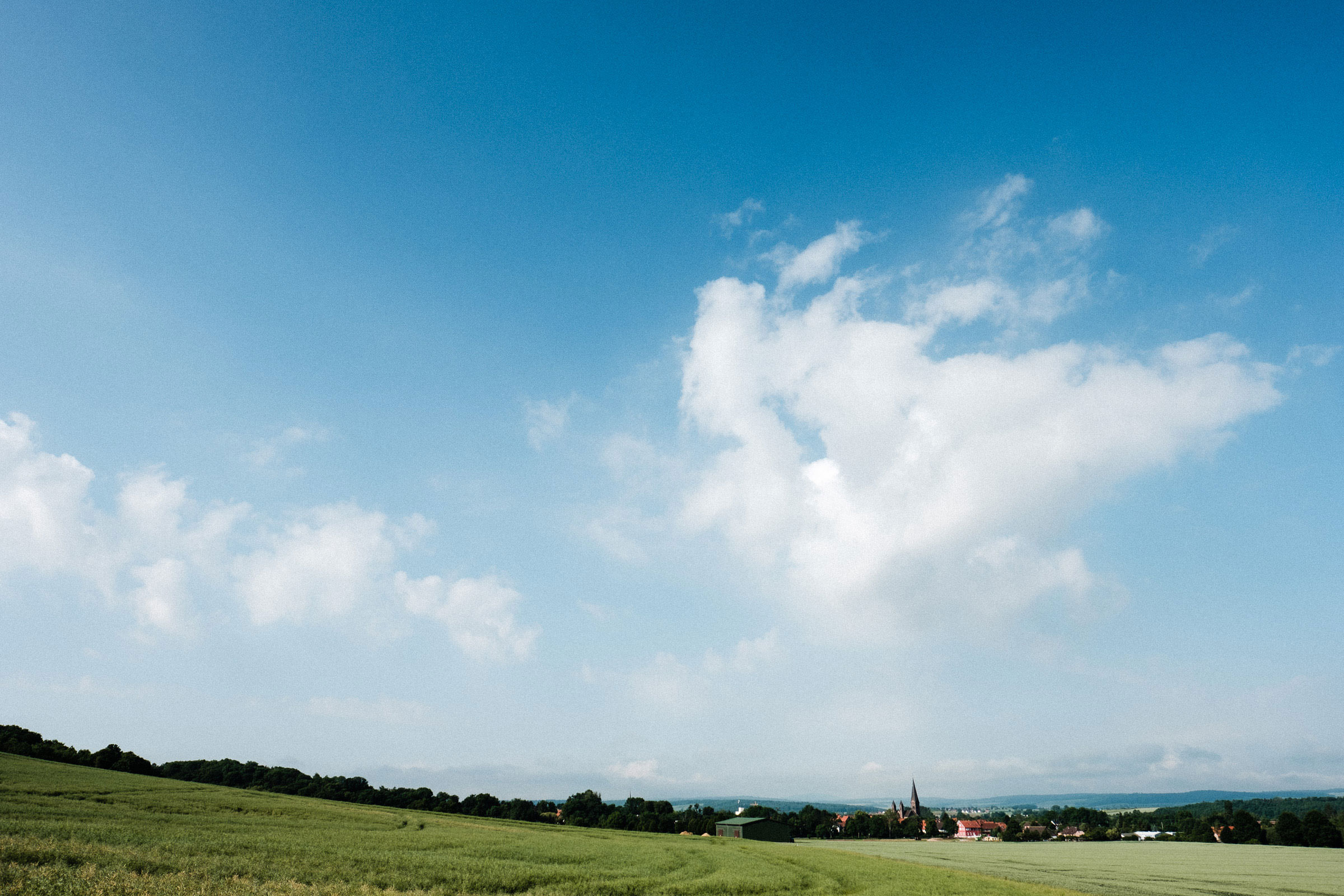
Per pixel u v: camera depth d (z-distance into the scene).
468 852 45.47
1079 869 60.38
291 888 26.89
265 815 61.19
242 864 32.28
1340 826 116.06
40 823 40.41
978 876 47.69
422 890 29.55
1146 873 57.16
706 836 100.50
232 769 131.75
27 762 81.06
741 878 40.12
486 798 130.75
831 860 56.94
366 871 33.84
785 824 109.06
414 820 73.50
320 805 78.62
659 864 46.12
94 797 59.00
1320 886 48.31
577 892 32.25
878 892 37.34
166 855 33.41
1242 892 44.25
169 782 84.00
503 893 30.83
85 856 30.64
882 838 158.50
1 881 24.33
